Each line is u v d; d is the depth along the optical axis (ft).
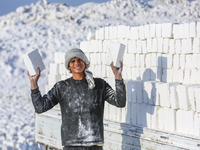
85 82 8.09
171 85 9.82
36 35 75.25
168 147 8.87
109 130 10.88
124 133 10.30
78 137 7.77
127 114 11.16
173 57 11.07
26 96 45.83
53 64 15.24
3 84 53.26
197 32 10.28
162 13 80.48
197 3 85.10
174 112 9.50
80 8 97.14
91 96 7.94
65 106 7.98
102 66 13.17
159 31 11.23
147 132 9.93
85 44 14.12
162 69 11.32
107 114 12.09
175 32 10.90
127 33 12.35
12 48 65.05
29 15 92.53
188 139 8.58
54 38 70.74
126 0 97.09
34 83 7.89
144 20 78.02
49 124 13.62
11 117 31.55
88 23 83.41
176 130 9.53
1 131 24.20
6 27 84.69
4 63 58.80
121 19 83.56
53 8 95.61
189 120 9.06
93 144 7.76
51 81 15.21
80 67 7.97
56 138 13.12
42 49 63.36
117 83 8.00
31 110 35.83
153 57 11.51
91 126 7.82
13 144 18.83
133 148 10.03
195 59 10.39
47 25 84.89
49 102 7.98
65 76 14.85
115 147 10.74
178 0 92.27
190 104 9.20
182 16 72.54
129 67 12.45
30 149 16.80
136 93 10.73
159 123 10.00
